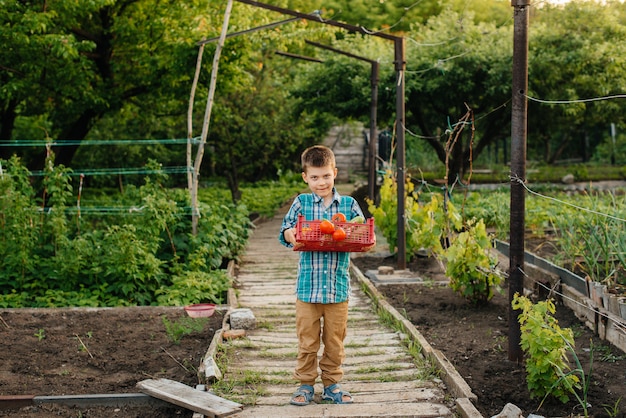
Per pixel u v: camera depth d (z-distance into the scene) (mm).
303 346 4609
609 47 15930
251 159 18844
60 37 11414
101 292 8016
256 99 17906
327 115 22703
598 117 18406
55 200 8438
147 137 20609
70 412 4645
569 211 9664
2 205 8062
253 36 13008
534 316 4711
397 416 4402
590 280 6566
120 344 6035
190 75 13195
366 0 21203
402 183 9422
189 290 7953
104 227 10742
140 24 13719
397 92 9484
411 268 9750
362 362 5562
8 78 12977
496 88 16281
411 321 6824
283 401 4684
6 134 15055
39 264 8203
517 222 5309
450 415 4422
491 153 29250
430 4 21500
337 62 17047
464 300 7562
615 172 23500
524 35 5184
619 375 5121
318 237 4289
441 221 8867
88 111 14656
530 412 4551
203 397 4605
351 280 8977
